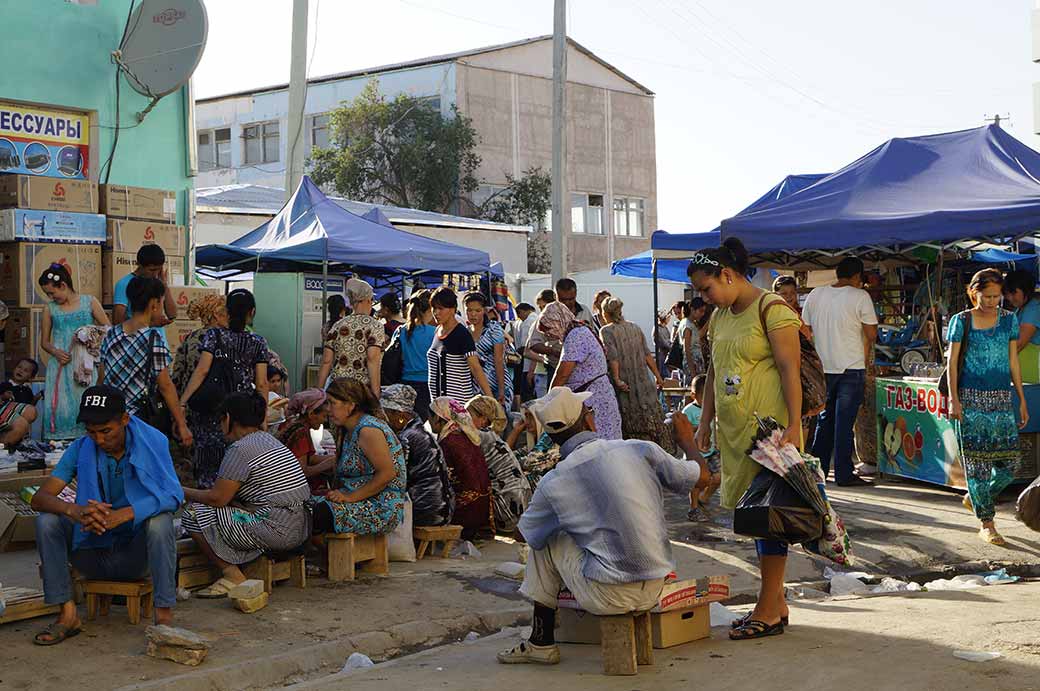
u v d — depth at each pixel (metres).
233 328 8.01
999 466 8.39
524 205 44.25
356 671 5.59
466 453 8.46
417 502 8.07
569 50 47.34
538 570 5.52
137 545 5.99
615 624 5.26
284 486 6.73
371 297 10.43
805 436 11.59
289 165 17.30
